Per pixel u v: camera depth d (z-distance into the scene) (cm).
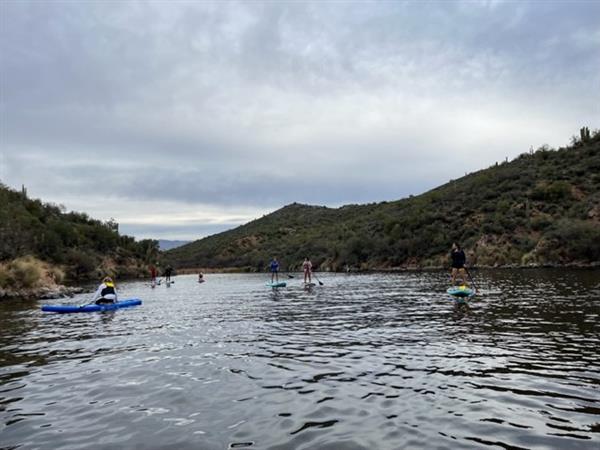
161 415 573
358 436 490
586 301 1634
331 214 13800
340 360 849
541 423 514
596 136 7475
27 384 750
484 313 1421
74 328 1434
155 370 812
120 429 530
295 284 3625
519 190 6675
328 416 554
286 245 10588
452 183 9606
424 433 494
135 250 10469
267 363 838
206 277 7425
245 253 11719
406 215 7812
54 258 6631
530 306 1542
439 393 632
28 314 1914
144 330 1333
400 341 1017
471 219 6538
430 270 5678
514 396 611
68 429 536
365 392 646
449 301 1833
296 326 1305
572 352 851
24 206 8231
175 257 13062
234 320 1491
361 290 2681
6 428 546
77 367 867
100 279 6950
